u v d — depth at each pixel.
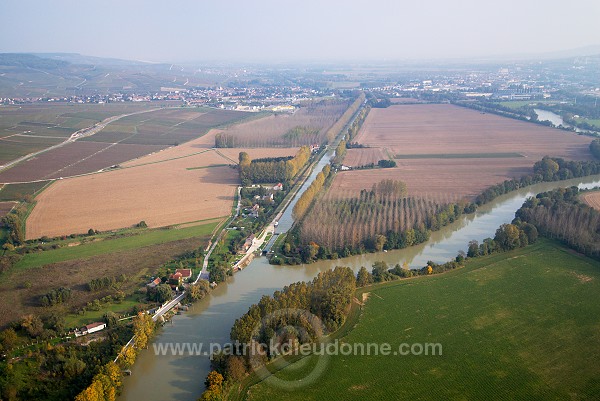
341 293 158.62
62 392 123.81
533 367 131.25
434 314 158.50
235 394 123.69
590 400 118.69
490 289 174.75
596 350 137.62
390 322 154.25
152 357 141.75
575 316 155.12
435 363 133.88
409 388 124.31
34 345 143.50
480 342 142.75
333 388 124.75
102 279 178.88
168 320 160.62
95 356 135.88
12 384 124.69
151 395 126.38
